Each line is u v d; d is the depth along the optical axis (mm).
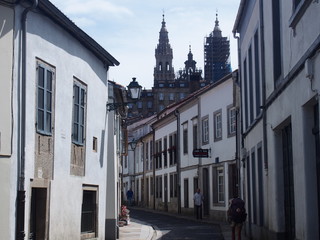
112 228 20094
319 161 10500
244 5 20312
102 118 18375
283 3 12953
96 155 17656
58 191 14188
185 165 39250
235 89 27281
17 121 11711
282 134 14773
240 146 25703
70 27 14492
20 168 11758
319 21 9320
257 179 18531
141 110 136125
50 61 13594
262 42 16344
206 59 110500
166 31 163750
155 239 21469
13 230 11492
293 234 13523
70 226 15141
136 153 58594
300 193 11242
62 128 14414
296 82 11500
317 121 10508
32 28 12594
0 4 11406
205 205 34906
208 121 34062
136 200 57781
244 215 18406
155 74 161000
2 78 11344
